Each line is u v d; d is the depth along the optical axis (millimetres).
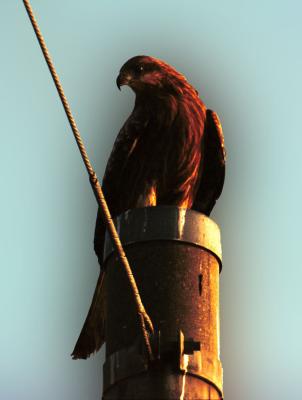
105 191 14008
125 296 10977
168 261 11078
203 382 10422
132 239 11211
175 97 14500
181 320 10742
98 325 13016
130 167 14148
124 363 10500
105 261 11508
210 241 11352
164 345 10414
